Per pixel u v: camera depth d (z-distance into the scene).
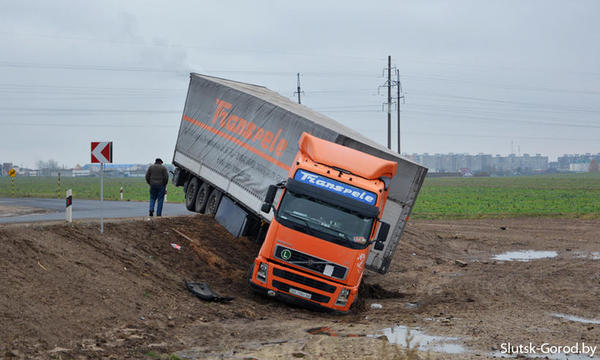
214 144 21.42
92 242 14.31
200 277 15.66
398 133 65.06
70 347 9.09
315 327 11.95
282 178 16.55
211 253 17.81
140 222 18.03
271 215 16.47
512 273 20.64
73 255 12.87
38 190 63.75
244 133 19.42
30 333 9.09
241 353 9.66
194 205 23.33
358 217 13.49
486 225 36.91
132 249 15.38
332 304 13.35
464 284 18.67
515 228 35.44
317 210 13.47
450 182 129.62
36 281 10.88
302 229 13.29
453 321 12.82
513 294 16.70
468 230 34.12
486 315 13.61
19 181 110.44
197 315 12.12
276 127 17.67
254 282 13.71
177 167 24.94
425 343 10.56
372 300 16.36
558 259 23.97
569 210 48.50
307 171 13.77
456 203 57.06
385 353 8.95
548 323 12.52
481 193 78.75
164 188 21.11
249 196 18.09
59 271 11.70
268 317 12.83
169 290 13.40
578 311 14.16
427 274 21.12
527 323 12.54
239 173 19.06
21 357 8.30
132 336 10.06
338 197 13.45
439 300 16.05
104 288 11.80
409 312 14.21
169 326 11.04
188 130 24.12
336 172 13.78
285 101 22.48
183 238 18.02
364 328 11.98
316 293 13.32
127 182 110.25
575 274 20.03
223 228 20.33
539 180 145.75
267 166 17.45
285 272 13.37
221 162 20.53
